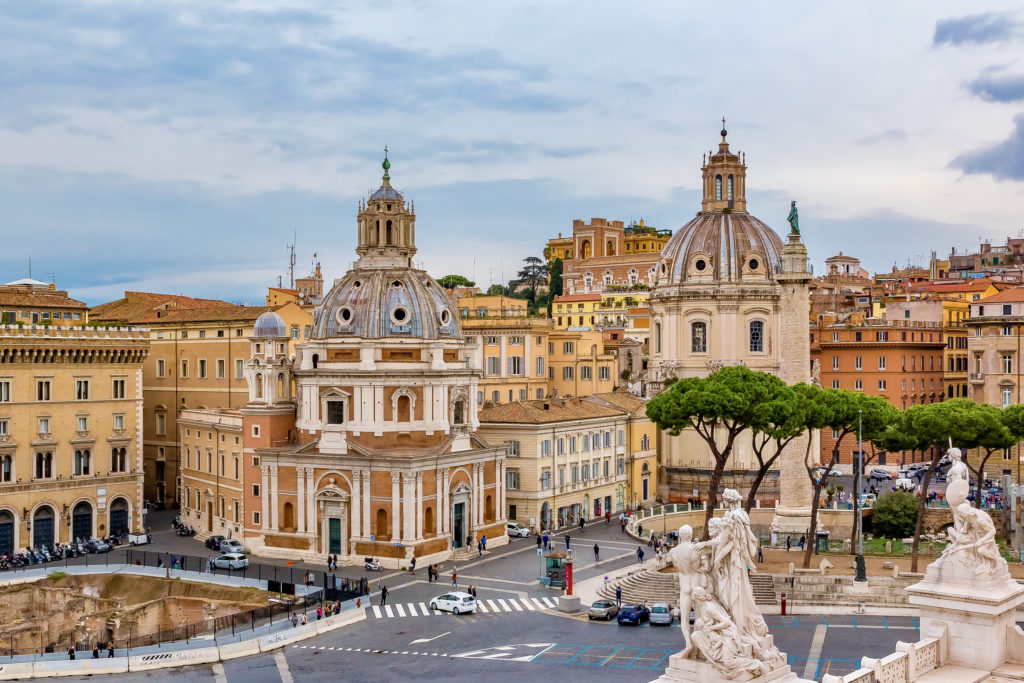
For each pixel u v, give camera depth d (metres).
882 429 104.75
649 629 83.94
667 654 75.38
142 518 127.88
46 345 117.75
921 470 164.88
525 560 111.94
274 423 117.31
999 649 36.81
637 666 72.12
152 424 147.62
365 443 112.38
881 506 119.25
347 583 96.81
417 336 116.19
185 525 131.62
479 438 119.88
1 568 108.44
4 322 131.75
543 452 128.50
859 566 90.94
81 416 122.25
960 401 106.06
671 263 157.75
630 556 111.81
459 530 116.81
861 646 75.81
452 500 114.56
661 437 154.75
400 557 108.56
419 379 114.19
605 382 174.25
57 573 105.31
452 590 98.75
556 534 126.38
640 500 148.62
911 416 104.38
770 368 152.12
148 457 148.12
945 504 124.88
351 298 117.56
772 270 153.88
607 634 82.38
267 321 119.12
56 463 119.62
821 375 179.25
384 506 110.25
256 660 78.44
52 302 139.50
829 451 172.12
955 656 37.16
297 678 72.88
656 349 160.12
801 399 100.94
